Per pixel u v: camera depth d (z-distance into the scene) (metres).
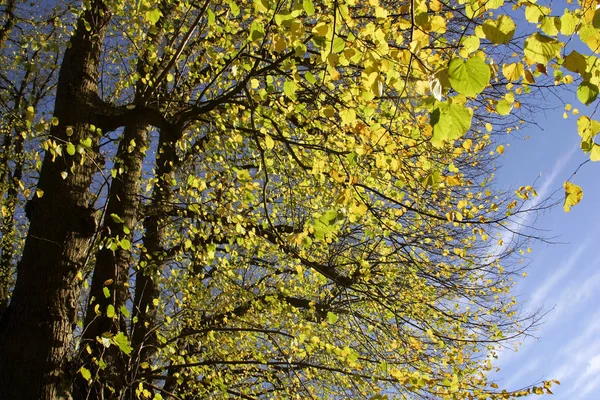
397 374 4.02
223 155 5.55
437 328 7.32
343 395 6.28
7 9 6.20
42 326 3.30
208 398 5.86
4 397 3.08
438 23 2.35
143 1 4.36
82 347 3.58
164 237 6.00
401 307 6.83
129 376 4.21
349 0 2.62
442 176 4.14
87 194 3.92
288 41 3.41
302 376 6.24
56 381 3.23
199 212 4.49
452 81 1.82
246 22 5.55
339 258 6.73
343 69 5.12
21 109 4.71
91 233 3.75
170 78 4.36
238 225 4.26
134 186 5.01
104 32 4.55
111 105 4.57
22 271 3.52
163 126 4.32
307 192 5.43
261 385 6.46
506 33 2.01
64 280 3.51
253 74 3.84
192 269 5.65
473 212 4.50
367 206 3.49
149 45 4.89
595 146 2.26
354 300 6.54
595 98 1.99
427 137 4.64
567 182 2.44
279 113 4.89
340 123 4.65
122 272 4.54
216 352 5.84
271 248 5.68
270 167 4.82
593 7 2.00
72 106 4.07
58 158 3.86
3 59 7.07
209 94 5.24
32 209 3.80
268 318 6.47
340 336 6.33
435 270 7.01
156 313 5.20
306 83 5.30
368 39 3.28
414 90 2.83
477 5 2.46
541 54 1.99
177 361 4.96
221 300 6.30
